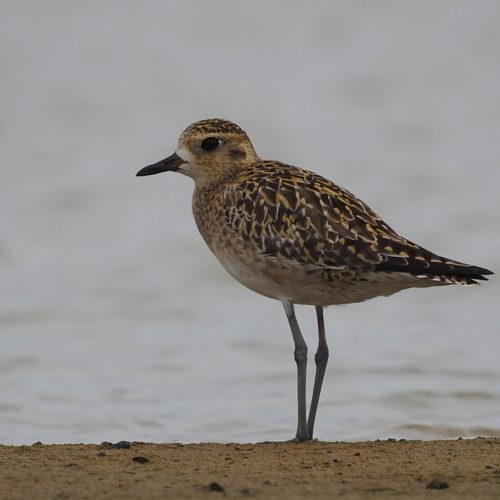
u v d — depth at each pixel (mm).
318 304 11320
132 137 25812
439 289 18266
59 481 9031
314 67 30531
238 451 10281
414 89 28688
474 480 9008
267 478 9102
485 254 19703
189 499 8406
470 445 10531
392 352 15523
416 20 33125
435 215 21688
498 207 21766
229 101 28203
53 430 12570
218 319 17266
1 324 17031
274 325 16938
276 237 10922
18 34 32719
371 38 32062
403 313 17453
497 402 13414
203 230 11898
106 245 20750
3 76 29422
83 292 18406
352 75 29656
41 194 22891
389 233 10781
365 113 27438
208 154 11984
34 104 27422
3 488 8820
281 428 12578
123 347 15914
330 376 14547
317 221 10797
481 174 23406
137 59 30875
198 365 15148
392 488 8742
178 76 29766
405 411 13133
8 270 19594
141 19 33844
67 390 14078
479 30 32219
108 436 12344
